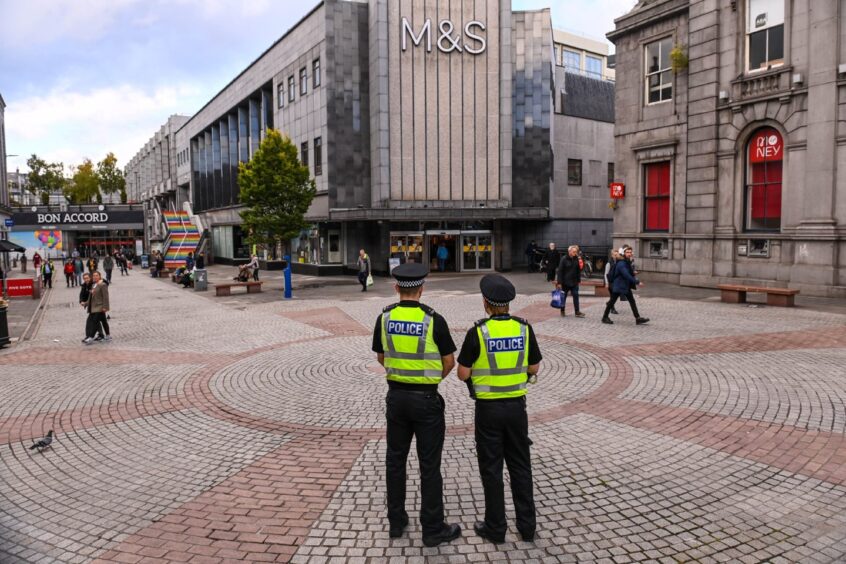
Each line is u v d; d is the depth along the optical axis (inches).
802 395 294.7
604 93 1620.3
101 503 205.0
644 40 859.4
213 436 268.8
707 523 180.7
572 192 1476.4
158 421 292.4
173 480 222.1
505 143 1198.3
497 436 171.8
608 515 187.2
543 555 166.1
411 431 177.3
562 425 268.2
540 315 577.9
